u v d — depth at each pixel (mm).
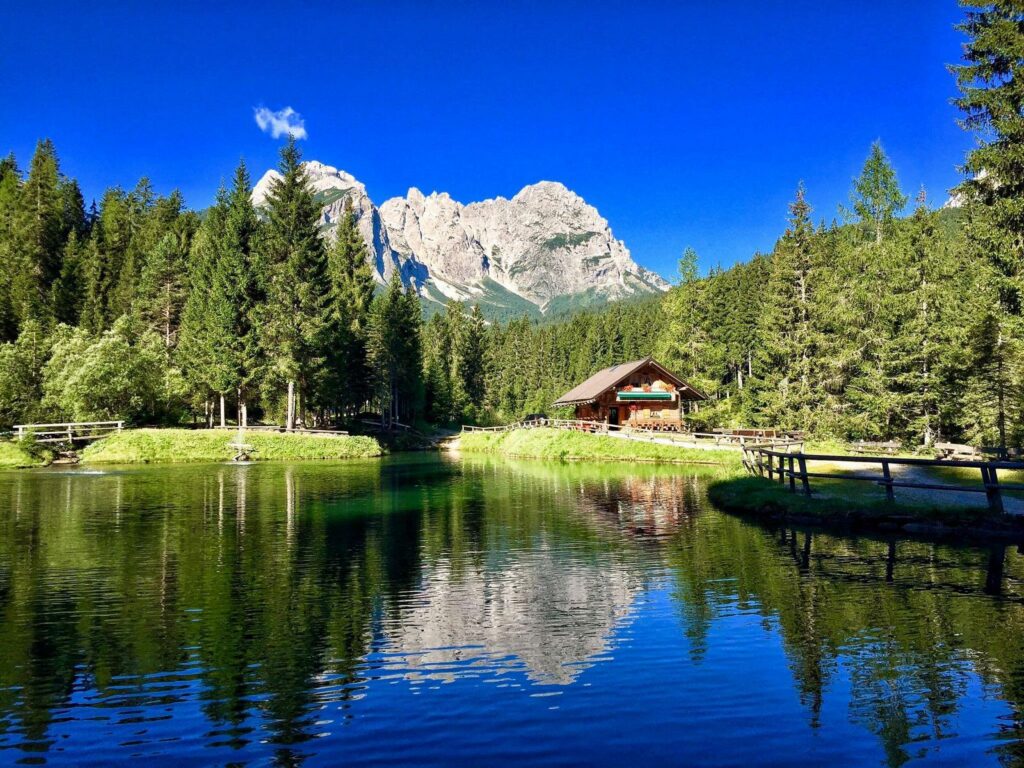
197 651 8289
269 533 16391
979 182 23578
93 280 67875
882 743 5977
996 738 6051
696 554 13922
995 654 8070
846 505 17625
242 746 5930
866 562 13070
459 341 107000
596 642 8641
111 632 9000
